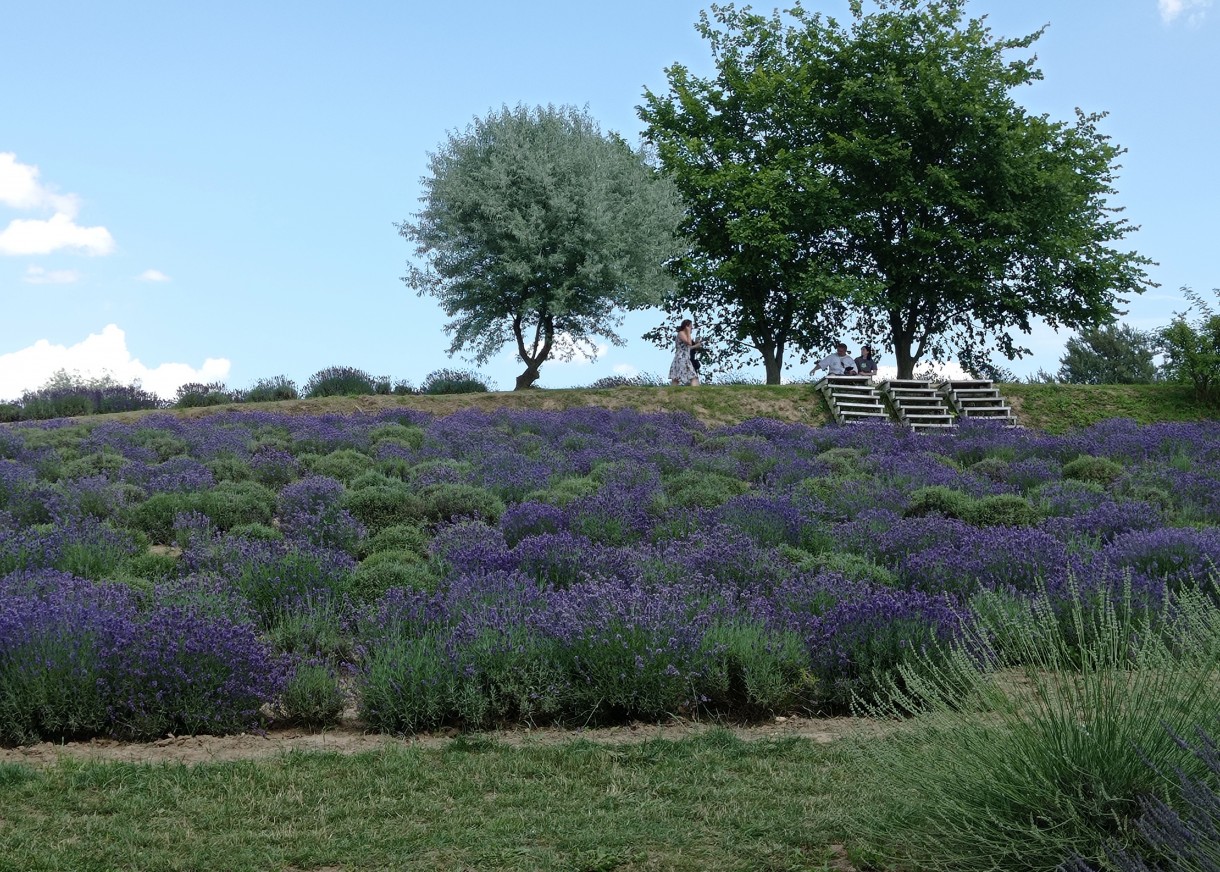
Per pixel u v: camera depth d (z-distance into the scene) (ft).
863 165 118.52
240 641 22.76
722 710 22.99
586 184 110.32
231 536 35.12
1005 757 13.52
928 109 115.24
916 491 45.52
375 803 17.25
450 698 21.95
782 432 73.87
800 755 19.36
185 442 62.69
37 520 41.81
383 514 41.81
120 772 18.53
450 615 26.22
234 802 17.24
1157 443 67.87
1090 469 54.80
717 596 27.50
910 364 124.47
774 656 23.36
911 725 15.93
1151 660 14.51
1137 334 161.68
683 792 17.52
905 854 14.25
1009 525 42.14
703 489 45.62
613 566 31.68
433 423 75.41
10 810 16.78
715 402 90.53
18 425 75.66
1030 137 116.98
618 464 53.36
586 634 22.91
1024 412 91.71
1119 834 12.84
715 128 125.70
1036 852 12.75
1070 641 23.41
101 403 91.15
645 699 22.30
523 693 22.35
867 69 123.03
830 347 127.54
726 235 122.52
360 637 26.32
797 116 122.11
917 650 22.48
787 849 15.05
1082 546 35.24
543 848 15.37
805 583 29.60
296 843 15.64
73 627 22.27
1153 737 13.19
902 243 117.08
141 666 21.52
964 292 117.91
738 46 129.90
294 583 30.01
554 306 107.04
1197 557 30.68
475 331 112.47
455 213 110.83
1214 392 92.43
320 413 83.66
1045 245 115.03
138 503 43.29
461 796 17.63
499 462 54.95
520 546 32.76
